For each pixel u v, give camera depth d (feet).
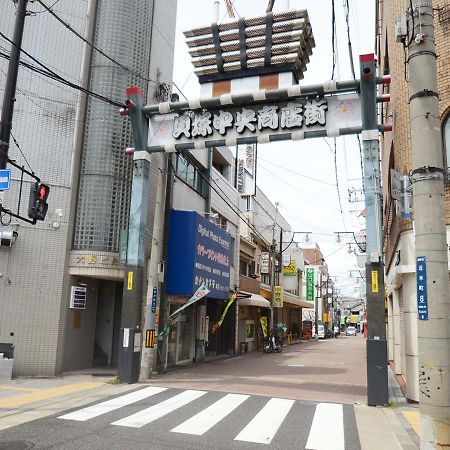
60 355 44.29
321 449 23.31
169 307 57.72
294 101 41.11
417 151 18.33
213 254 60.13
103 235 46.39
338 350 103.65
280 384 44.65
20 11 32.30
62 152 46.19
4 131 30.66
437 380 16.70
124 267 46.62
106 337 53.83
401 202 30.55
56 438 23.02
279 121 41.24
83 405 31.24
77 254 45.78
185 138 44.27
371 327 35.70
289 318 149.48
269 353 90.68
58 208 45.42
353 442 24.64
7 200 43.50
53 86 46.39
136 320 42.57
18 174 44.21
